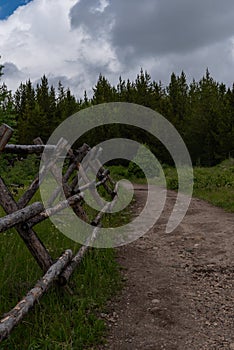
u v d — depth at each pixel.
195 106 56.03
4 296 3.41
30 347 2.78
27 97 73.81
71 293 3.75
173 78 75.38
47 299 3.50
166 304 3.97
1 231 2.86
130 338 3.26
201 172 20.36
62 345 2.90
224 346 3.14
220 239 6.71
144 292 4.30
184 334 3.35
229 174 18.02
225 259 5.53
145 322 3.55
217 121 50.00
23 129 51.50
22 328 2.98
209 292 4.32
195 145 49.94
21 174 9.44
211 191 13.54
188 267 5.25
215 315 3.72
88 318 3.42
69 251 4.14
